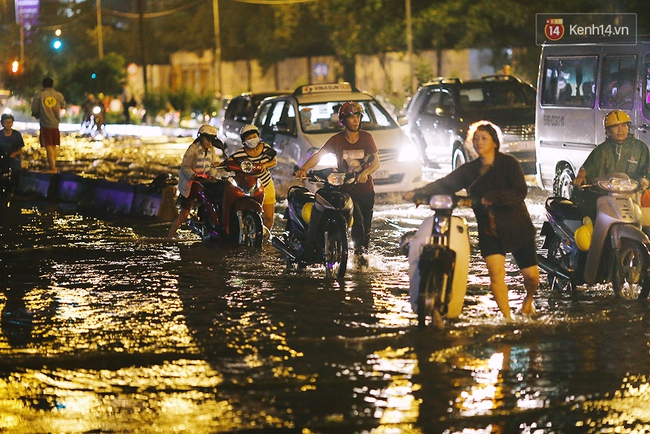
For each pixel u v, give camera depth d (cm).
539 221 2986
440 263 1588
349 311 1805
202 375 1419
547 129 3316
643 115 2834
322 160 3416
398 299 1905
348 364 1460
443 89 4072
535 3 8594
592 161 1933
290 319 1753
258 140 2631
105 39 15588
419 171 3519
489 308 1806
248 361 1487
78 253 2525
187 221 2864
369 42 9588
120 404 1302
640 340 1579
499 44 9050
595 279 1866
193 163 2748
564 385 1355
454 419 1227
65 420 1245
